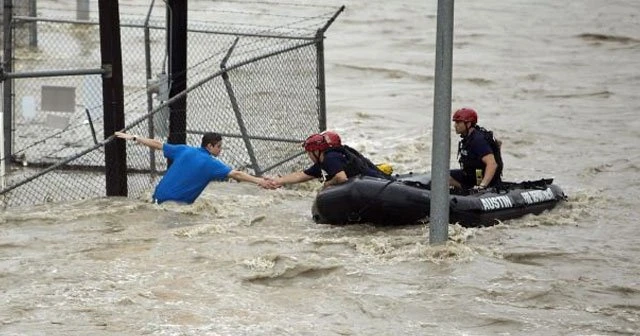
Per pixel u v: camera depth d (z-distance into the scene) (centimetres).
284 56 6094
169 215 4828
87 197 5184
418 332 3425
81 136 6562
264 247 4319
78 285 3788
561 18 14025
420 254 4212
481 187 4891
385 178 4894
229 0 12600
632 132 7662
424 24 13662
